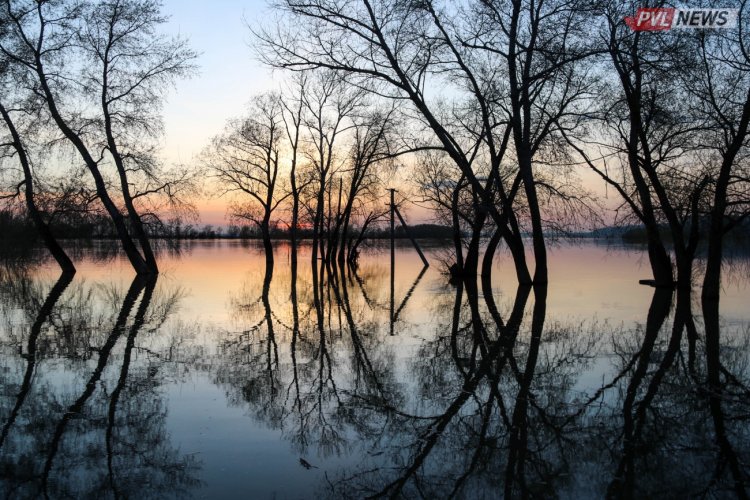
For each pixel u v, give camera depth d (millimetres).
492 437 7102
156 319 15859
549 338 12984
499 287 25156
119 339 12828
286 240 129000
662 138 20844
